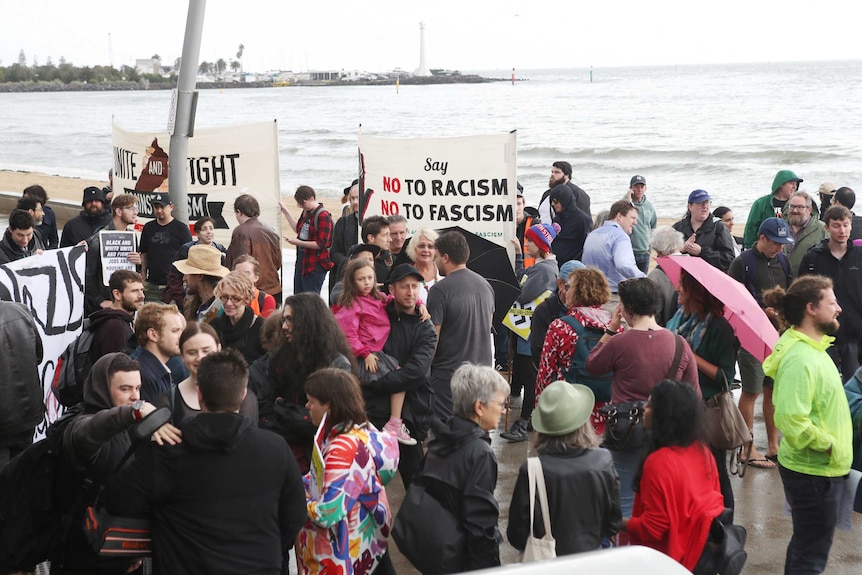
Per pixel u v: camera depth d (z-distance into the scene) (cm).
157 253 963
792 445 462
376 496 416
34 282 642
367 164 906
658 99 9244
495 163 859
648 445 412
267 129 1026
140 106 13888
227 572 357
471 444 401
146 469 359
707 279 541
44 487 403
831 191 1077
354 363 493
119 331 562
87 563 406
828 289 461
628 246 815
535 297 757
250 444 365
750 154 4041
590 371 529
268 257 944
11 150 5631
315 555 414
